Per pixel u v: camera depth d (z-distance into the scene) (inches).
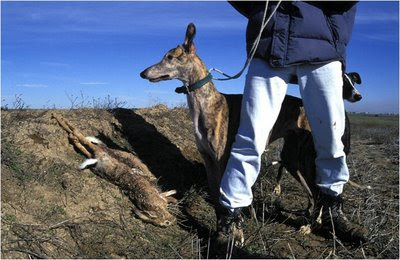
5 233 63.8
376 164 142.9
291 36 67.7
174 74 81.4
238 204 72.4
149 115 115.4
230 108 82.4
